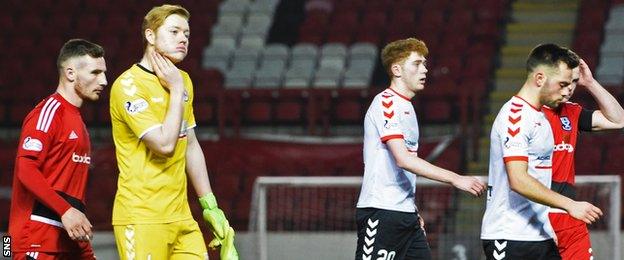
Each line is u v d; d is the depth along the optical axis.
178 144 20.70
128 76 20.41
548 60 21.39
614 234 37.91
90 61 21.70
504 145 21.39
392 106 23.33
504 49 63.69
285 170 53.12
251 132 58.06
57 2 69.00
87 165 22.17
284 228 43.41
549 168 22.12
